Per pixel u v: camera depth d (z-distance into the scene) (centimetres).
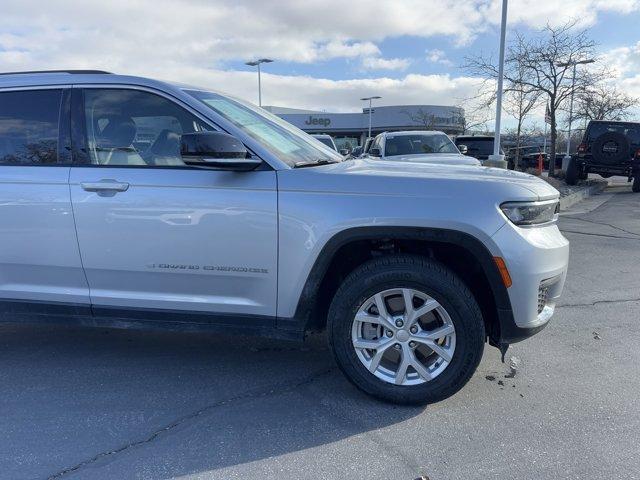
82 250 342
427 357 325
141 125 345
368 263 319
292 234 317
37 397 344
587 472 263
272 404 334
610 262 699
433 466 269
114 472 266
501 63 1388
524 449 283
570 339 434
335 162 377
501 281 304
